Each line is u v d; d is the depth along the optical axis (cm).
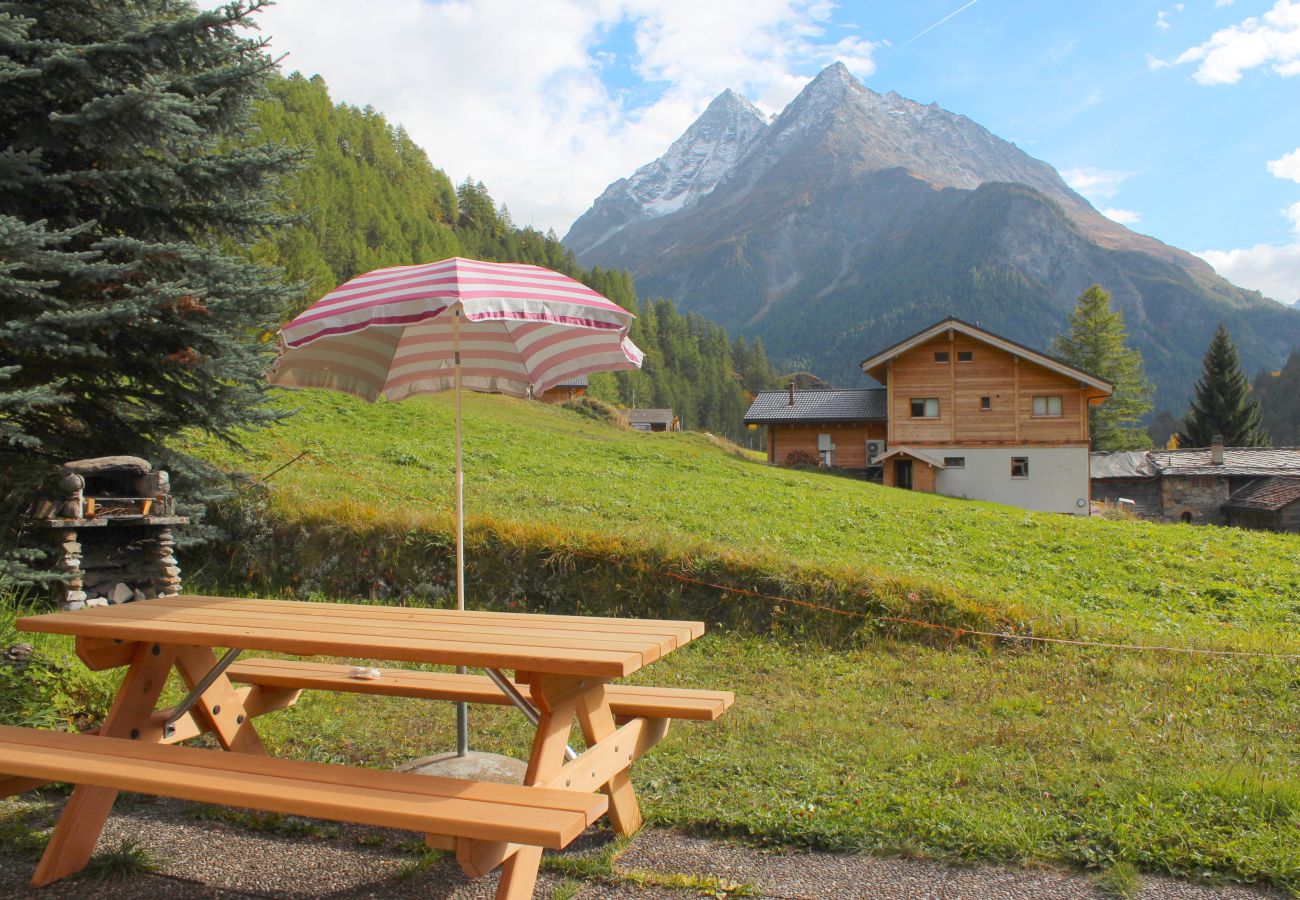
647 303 15300
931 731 552
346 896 330
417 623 384
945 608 834
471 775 445
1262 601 1099
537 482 1645
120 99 725
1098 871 341
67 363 795
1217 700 631
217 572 978
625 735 377
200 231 893
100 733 393
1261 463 4938
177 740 422
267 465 1359
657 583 907
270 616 402
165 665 413
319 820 396
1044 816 386
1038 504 3994
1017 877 338
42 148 742
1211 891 324
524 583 938
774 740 525
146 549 821
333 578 965
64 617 394
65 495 750
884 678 714
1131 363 7338
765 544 1240
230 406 902
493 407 3322
